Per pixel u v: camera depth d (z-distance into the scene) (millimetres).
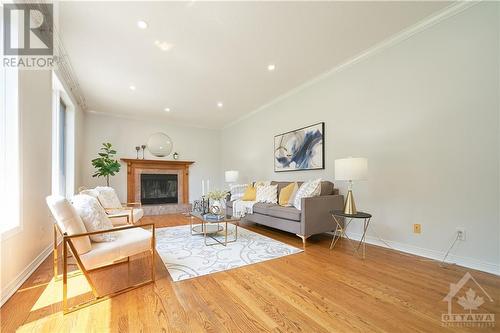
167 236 3510
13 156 1899
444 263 2363
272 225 3605
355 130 3318
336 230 3299
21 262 1942
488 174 2143
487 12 2154
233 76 3779
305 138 4145
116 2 2148
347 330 1356
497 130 2096
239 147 6289
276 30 2631
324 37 2789
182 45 2881
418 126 2635
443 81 2436
